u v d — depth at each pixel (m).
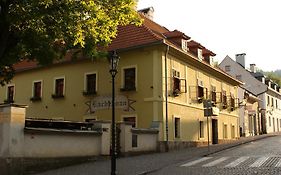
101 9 18.23
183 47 29.05
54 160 16.84
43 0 15.78
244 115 48.22
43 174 15.36
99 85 27.97
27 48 17.73
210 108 22.73
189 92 29.00
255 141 33.28
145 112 25.33
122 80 26.66
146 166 16.30
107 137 19.61
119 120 26.44
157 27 32.56
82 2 16.78
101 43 19.05
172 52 26.44
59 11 16.42
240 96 48.03
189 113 28.64
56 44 19.22
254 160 17.31
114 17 18.69
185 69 28.67
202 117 30.84
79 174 14.80
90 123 19.28
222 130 35.72
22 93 33.94
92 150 18.80
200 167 15.64
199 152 22.42
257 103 57.38
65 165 17.33
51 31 16.91
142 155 21.36
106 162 18.12
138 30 26.94
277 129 68.81
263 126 59.91
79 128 18.58
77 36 17.33
